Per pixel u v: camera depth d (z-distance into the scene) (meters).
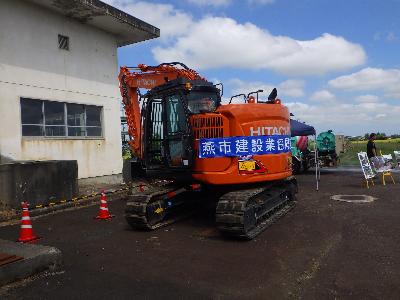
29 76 12.51
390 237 6.80
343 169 20.78
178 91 7.89
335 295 4.42
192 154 7.74
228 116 7.62
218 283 4.93
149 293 4.68
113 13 14.05
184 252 6.36
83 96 14.58
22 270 5.30
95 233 7.98
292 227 7.80
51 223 9.17
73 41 14.25
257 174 7.80
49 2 12.66
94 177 14.89
